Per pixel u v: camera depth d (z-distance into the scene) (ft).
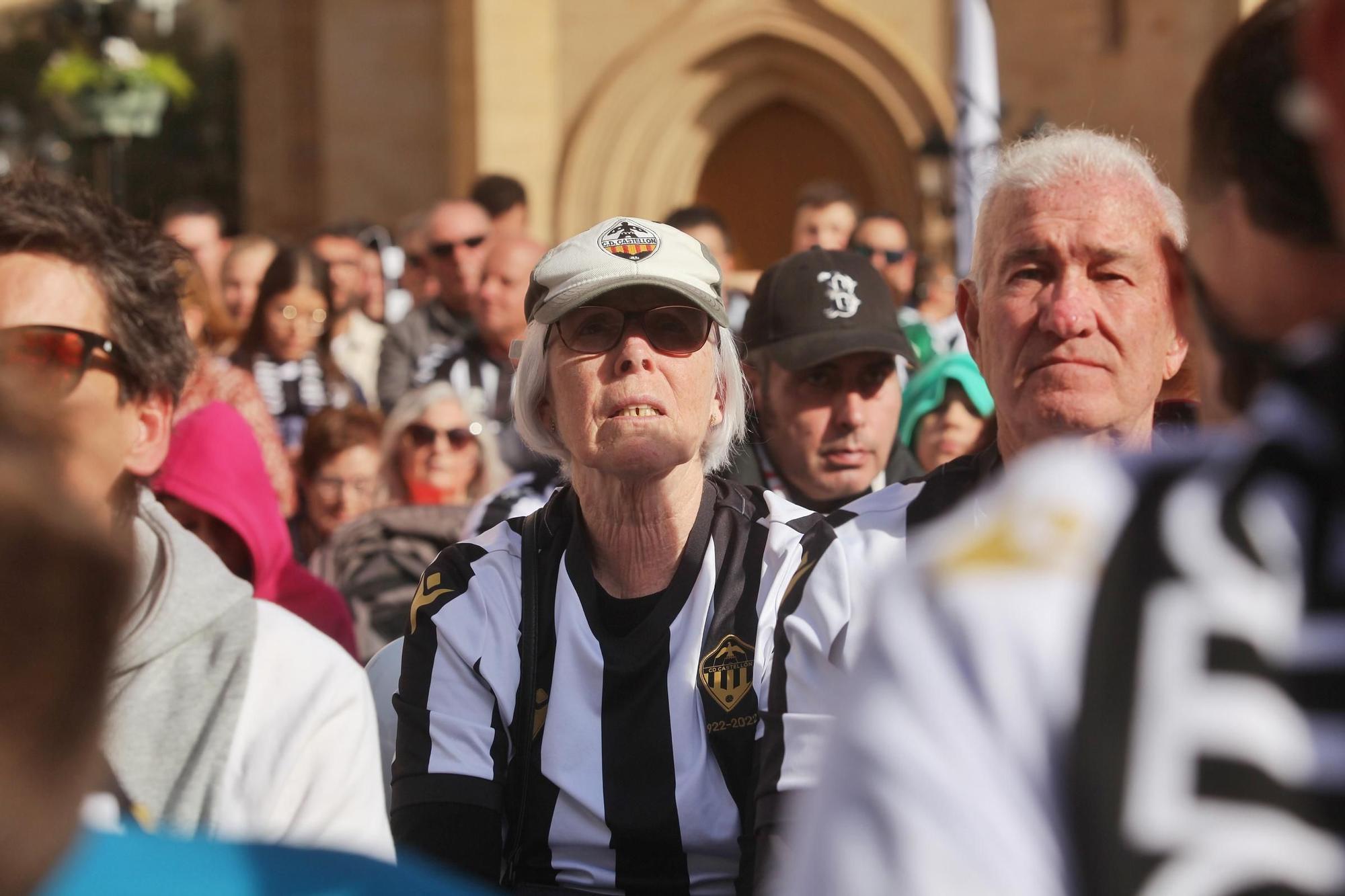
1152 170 10.83
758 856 9.45
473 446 20.74
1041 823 3.55
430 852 9.99
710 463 11.37
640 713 10.24
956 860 3.51
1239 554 3.66
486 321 25.94
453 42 63.52
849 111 62.75
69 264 8.84
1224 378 4.72
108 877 4.56
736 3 62.44
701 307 10.68
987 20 36.55
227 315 28.40
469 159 63.10
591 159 62.75
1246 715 3.48
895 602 3.91
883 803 3.61
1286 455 3.79
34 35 112.06
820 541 10.40
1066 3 57.77
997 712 3.63
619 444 10.35
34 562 3.60
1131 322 10.40
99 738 3.75
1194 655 3.56
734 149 64.28
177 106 109.60
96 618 3.70
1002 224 10.71
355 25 68.59
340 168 68.59
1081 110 57.77
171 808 8.56
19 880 3.59
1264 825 3.39
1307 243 4.40
